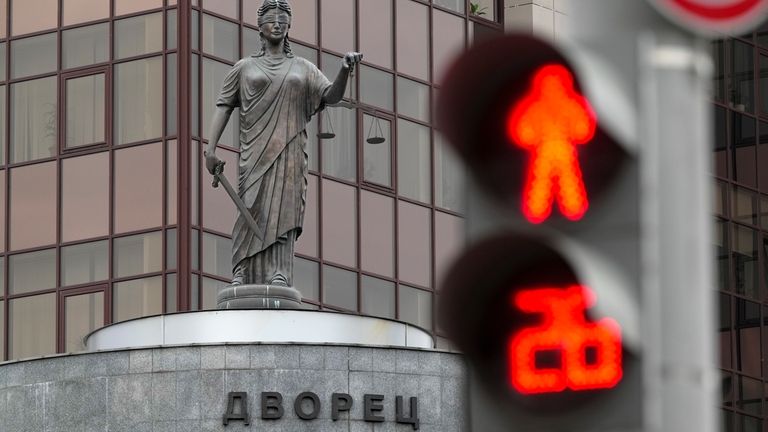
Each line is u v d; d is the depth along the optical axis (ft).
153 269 162.50
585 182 22.13
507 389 22.00
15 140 170.09
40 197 168.55
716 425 22.09
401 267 173.17
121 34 167.32
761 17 23.20
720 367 199.82
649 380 21.63
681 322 21.75
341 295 168.96
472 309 22.08
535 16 184.24
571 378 21.84
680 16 22.43
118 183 165.37
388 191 173.47
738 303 202.69
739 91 206.49
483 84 22.39
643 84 22.20
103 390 105.19
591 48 22.33
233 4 167.12
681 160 22.12
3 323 168.04
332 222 169.68
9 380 108.06
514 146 22.35
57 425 106.01
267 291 107.14
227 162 163.53
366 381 105.09
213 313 106.01
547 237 21.93
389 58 175.52
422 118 176.86
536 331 21.95
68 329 165.58
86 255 165.78
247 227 108.47
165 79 164.66
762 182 205.87
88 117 167.53
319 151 170.30
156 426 103.76
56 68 169.58
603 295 21.84
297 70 110.01
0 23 172.04
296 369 104.22
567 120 22.22
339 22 173.17
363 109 172.86
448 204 177.17
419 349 106.93
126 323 108.06
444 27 180.04
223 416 103.30
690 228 21.97
